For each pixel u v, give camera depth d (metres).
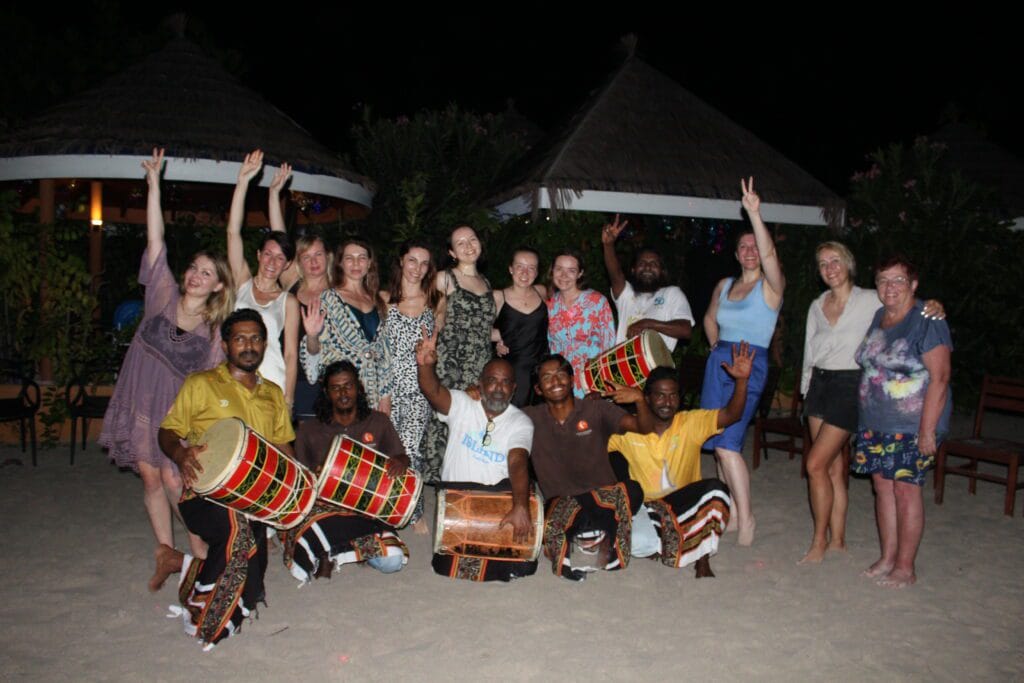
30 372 8.79
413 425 5.92
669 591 5.11
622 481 5.52
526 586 5.15
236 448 4.33
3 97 13.47
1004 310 10.81
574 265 6.39
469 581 5.20
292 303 5.49
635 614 4.78
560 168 8.66
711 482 5.29
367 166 12.08
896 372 5.21
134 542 5.78
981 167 12.57
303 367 5.66
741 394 5.16
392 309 5.90
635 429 5.38
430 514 6.66
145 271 5.13
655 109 9.65
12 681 3.89
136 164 8.35
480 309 6.16
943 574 5.50
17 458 8.01
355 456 4.89
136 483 7.25
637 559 5.62
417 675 4.04
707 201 9.03
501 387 5.16
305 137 9.43
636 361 5.89
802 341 10.67
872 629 4.64
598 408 5.46
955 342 10.87
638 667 4.16
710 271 11.45
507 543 5.05
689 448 5.40
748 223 10.34
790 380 10.90
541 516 5.08
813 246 10.45
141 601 4.82
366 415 5.29
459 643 4.38
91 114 8.61
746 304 5.86
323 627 4.54
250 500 4.40
